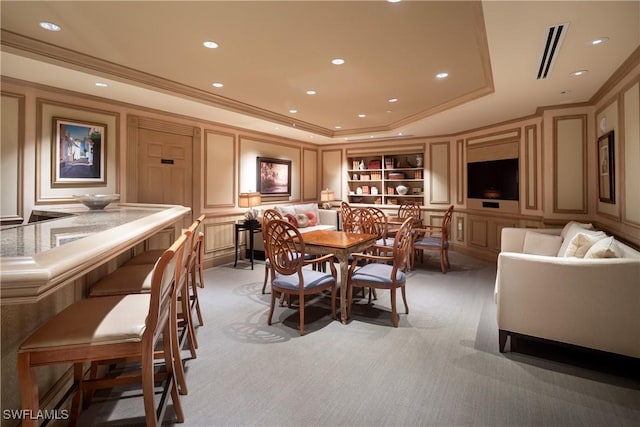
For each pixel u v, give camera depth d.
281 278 2.87
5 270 0.86
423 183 6.80
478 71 3.28
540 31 2.20
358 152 7.31
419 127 5.60
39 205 3.29
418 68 3.20
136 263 2.35
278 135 6.33
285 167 6.61
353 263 3.15
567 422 1.68
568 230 3.27
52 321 1.30
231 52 2.84
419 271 4.74
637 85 2.64
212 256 5.15
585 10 1.94
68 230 1.51
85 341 1.21
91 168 3.70
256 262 5.45
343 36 2.56
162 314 1.43
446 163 6.39
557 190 4.19
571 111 4.08
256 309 3.27
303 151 7.18
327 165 7.63
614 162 3.18
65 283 1.05
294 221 5.55
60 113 3.44
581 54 2.56
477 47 2.75
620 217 3.02
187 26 2.40
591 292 2.12
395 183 7.13
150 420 1.27
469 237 5.95
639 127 2.61
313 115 5.18
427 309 3.25
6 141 3.07
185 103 4.00
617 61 2.70
